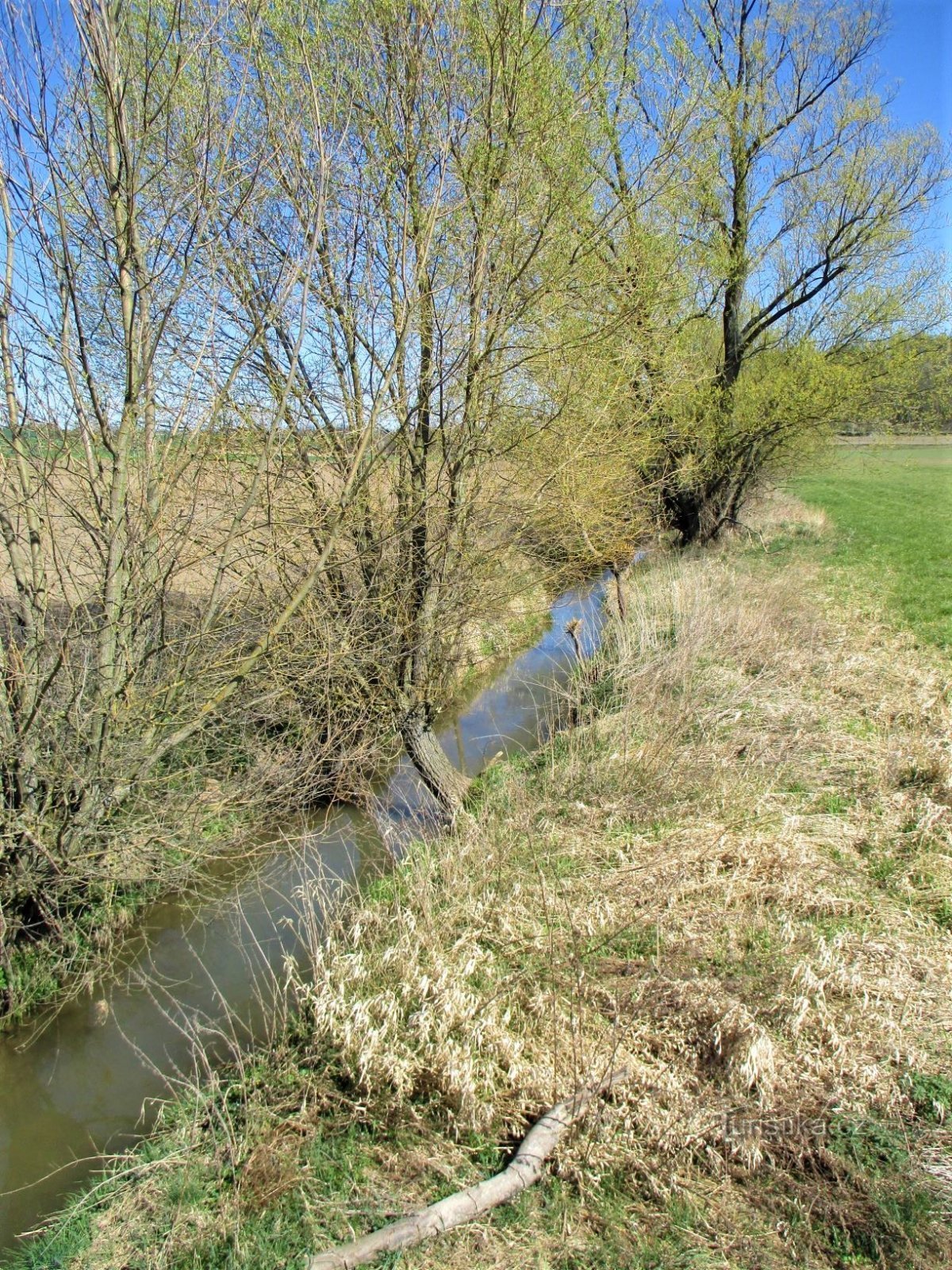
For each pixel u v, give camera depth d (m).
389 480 7.12
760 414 15.91
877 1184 3.37
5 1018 5.26
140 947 6.04
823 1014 4.21
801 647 10.30
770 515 22.86
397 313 6.68
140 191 5.67
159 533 5.91
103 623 5.85
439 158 6.50
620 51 7.84
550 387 7.91
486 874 5.74
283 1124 4.10
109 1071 4.85
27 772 5.34
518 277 6.88
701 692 8.64
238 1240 3.52
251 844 7.32
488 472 7.55
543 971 4.78
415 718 7.60
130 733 5.80
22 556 5.56
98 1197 3.94
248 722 7.45
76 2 5.09
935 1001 4.35
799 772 6.94
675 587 12.14
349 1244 3.42
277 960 5.75
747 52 15.33
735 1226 3.35
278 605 6.88
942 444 40.25
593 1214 3.48
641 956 4.88
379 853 7.26
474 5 6.48
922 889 5.34
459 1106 3.98
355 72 6.48
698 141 9.20
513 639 11.94
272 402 6.85
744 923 5.05
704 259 12.81
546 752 8.05
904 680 8.98
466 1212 3.50
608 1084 3.95
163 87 6.07
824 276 16.70
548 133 6.89
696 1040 4.21
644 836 6.23
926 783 6.56
